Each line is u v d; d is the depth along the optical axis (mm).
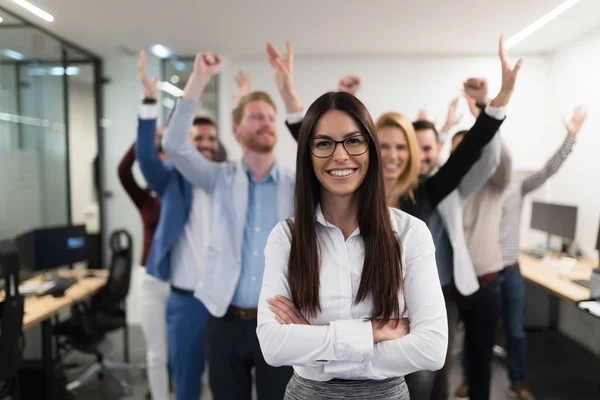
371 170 1120
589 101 3840
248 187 1937
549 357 3783
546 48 4258
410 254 1134
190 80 1887
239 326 1801
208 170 2027
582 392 3156
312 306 1110
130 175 2803
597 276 2721
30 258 3271
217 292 1834
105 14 3371
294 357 1045
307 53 4449
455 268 2053
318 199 1167
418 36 3885
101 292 3492
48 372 2924
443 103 4543
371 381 1079
